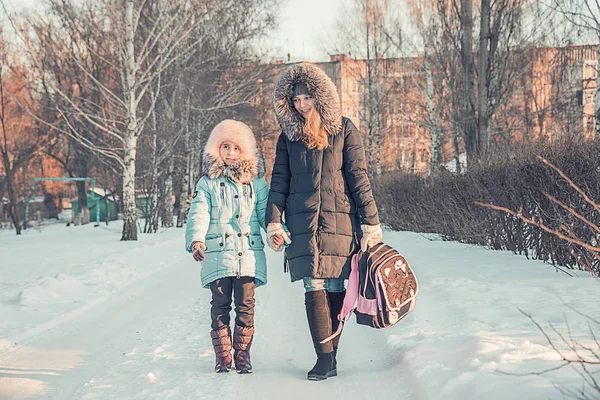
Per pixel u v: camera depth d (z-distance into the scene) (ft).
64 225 147.43
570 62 100.58
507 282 23.00
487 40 52.21
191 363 15.72
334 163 14.43
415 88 119.44
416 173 60.03
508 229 32.04
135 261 41.45
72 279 30.12
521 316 17.01
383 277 13.88
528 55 97.09
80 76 97.86
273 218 14.51
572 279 22.68
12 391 13.79
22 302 24.91
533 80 103.65
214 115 93.61
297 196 14.43
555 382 10.52
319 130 14.38
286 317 21.76
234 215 15.29
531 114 104.42
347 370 14.96
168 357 16.40
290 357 16.31
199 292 28.50
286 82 14.46
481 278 24.53
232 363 15.79
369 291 14.03
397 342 15.96
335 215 14.26
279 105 14.52
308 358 16.20
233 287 15.30
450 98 96.89
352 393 13.08
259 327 20.16
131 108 67.36
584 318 16.10
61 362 16.37
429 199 49.93
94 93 99.04
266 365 15.53
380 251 14.20
